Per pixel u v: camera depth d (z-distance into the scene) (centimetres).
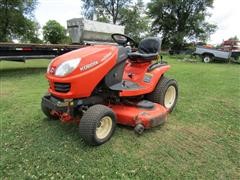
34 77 880
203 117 468
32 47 930
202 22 3606
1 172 287
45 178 278
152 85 429
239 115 485
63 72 331
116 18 3806
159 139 371
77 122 392
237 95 645
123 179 276
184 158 320
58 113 365
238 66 1555
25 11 2991
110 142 357
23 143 352
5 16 2859
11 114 470
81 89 337
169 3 3509
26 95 609
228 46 1995
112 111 354
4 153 326
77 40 1536
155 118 378
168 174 286
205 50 1844
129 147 345
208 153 334
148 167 298
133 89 397
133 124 372
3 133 384
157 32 3744
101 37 1620
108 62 359
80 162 306
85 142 348
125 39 449
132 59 420
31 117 450
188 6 3541
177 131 401
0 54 854
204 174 288
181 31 3588
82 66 334
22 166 298
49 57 1009
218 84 795
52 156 318
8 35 3000
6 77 877
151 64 452
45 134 379
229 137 384
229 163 312
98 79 351
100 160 312
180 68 1266
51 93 358
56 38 3947
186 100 580
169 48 3600
